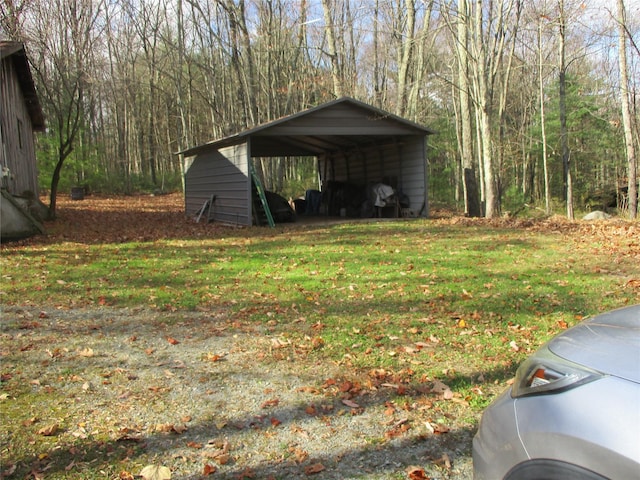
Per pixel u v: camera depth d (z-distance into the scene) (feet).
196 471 9.32
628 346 6.44
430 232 39.65
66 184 95.20
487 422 7.13
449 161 107.24
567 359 6.62
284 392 12.37
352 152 63.82
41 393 12.33
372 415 11.25
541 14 56.34
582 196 87.15
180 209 70.69
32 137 60.23
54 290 21.88
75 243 35.50
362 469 9.36
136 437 10.37
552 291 20.44
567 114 85.15
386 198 52.95
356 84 103.45
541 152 91.50
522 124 91.09
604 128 86.53
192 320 17.85
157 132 127.24
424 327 16.60
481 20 49.49
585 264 25.57
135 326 17.26
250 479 9.09
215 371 13.60
